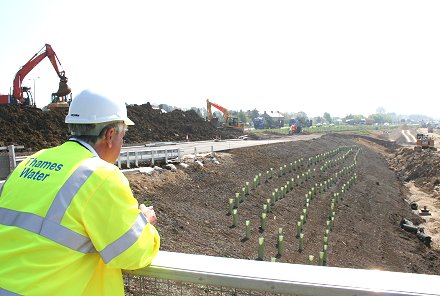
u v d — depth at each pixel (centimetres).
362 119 19550
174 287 212
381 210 2656
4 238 189
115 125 223
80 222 187
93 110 217
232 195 2011
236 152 3025
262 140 4841
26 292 178
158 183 1747
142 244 193
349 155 5047
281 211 1998
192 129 4859
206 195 1866
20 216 191
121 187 194
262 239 1344
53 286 182
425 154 4856
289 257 1448
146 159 1959
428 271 1753
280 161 3322
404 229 2341
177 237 1296
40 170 202
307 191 2567
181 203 1639
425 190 3738
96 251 196
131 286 223
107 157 228
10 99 3378
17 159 1562
